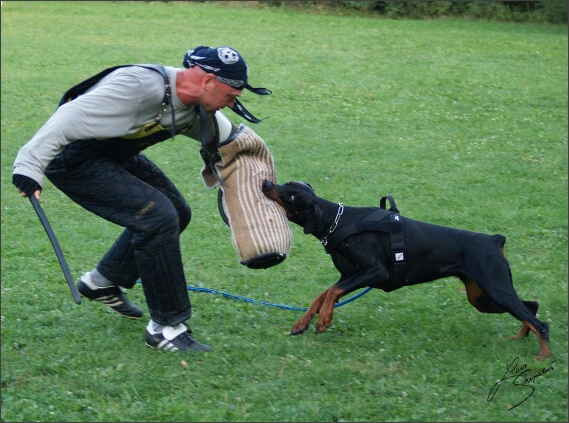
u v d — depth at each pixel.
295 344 4.01
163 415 3.26
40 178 3.42
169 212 3.71
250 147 4.06
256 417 3.27
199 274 5.02
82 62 11.20
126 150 3.71
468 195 6.63
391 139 8.20
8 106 9.06
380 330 4.21
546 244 5.67
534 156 7.75
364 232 4.04
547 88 10.30
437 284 4.94
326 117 8.91
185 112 3.64
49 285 4.74
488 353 3.95
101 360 3.76
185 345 3.87
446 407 3.40
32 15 15.06
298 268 5.19
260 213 3.91
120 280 4.12
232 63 3.54
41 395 3.43
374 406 3.39
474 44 13.05
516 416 3.34
